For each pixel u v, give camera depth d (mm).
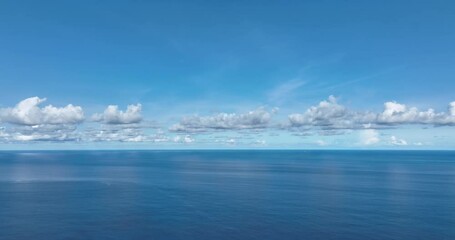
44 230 79250
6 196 122250
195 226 82438
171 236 75188
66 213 95062
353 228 80688
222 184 156375
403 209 100312
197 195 125062
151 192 131875
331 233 77062
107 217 90688
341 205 106312
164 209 100375
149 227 81500
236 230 79312
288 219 88688
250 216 91938
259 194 127438
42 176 192000
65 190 136500
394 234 76375
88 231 78562
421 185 151500
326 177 187625
